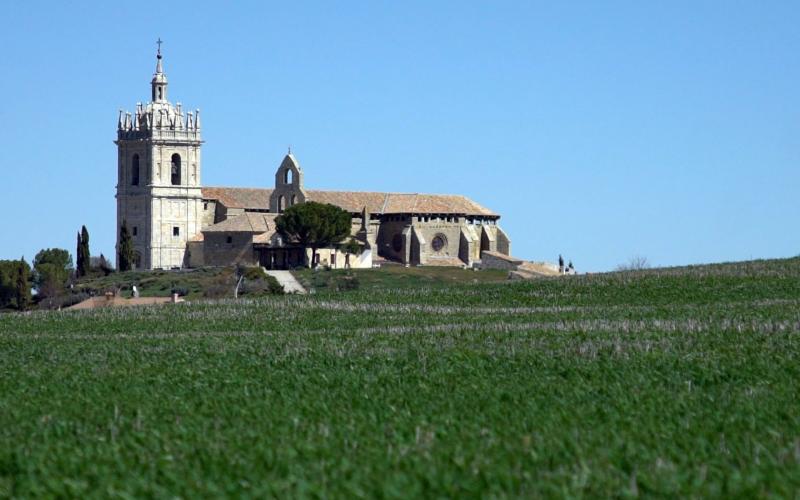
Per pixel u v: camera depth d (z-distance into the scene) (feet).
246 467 115.03
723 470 110.52
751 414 137.90
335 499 102.63
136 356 224.33
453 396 157.48
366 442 124.47
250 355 220.23
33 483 111.24
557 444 121.19
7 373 198.59
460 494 103.86
